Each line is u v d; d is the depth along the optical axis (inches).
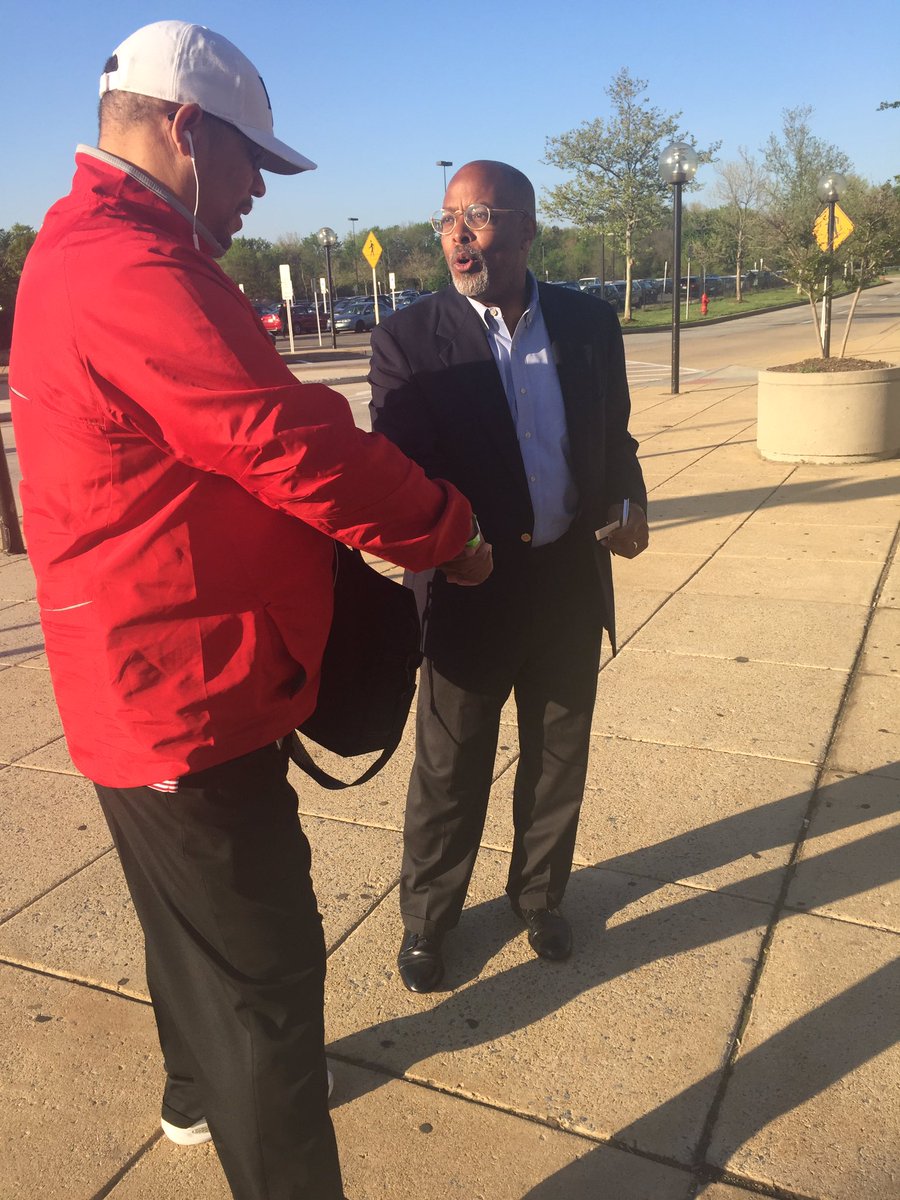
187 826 59.4
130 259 51.5
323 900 110.0
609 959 98.9
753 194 1900.8
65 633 58.0
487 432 85.5
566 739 95.7
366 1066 87.1
